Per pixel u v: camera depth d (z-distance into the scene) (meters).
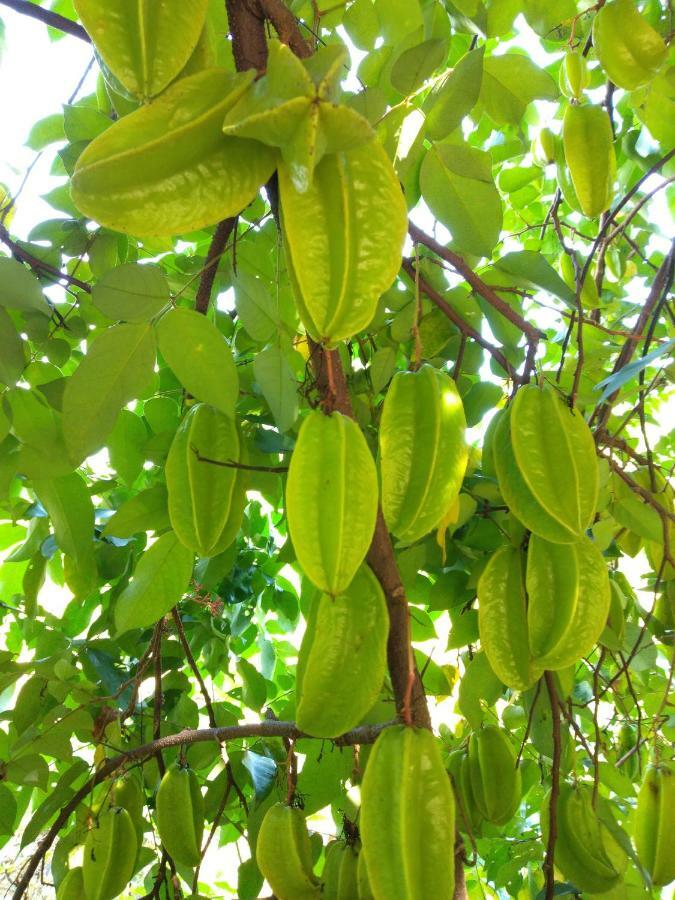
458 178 0.53
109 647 0.80
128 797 0.68
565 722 0.66
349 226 0.35
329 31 0.67
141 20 0.34
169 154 0.34
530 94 0.64
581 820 0.58
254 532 0.94
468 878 1.08
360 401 0.74
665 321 0.93
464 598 0.69
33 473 0.60
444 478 0.45
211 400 0.50
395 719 0.42
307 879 0.54
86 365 0.47
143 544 0.84
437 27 0.66
